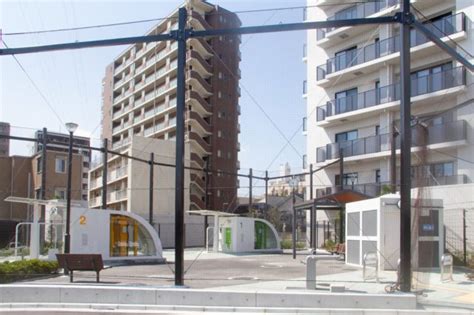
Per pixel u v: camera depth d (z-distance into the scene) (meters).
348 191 24.53
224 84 71.00
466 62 13.52
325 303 11.12
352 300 11.08
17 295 11.97
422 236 17.39
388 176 38.25
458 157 32.97
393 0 38.00
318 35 45.03
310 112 46.34
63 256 15.77
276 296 11.20
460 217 24.52
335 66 42.62
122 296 11.70
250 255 32.06
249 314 10.65
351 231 22.59
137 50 81.06
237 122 72.69
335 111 42.41
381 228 19.47
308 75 46.94
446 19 34.16
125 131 84.88
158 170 62.25
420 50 35.22
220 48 70.31
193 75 67.00
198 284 14.80
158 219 55.75
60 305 11.62
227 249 34.72
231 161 71.00
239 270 20.33
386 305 10.99
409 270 11.57
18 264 17.00
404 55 11.97
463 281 15.79
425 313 10.59
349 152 40.62
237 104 72.69
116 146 72.19
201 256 30.80
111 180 67.31
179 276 12.56
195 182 65.81
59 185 55.84
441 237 18.64
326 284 14.50
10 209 57.00
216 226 35.69
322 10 45.41
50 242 25.75
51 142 33.91
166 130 72.75
